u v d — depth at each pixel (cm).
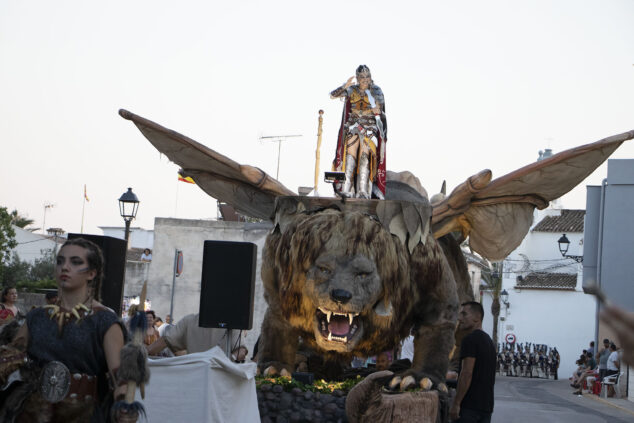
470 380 774
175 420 604
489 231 1005
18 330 431
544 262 5906
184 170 1009
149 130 955
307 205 838
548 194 998
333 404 771
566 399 2430
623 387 2456
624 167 2830
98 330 423
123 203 1623
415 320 859
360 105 968
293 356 875
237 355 895
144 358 407
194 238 2620
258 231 2589
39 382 416
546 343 5741
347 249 771
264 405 773
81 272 430
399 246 812
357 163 952
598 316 175
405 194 996
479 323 828
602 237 2839
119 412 395
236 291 772
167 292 2616
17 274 4362
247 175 955
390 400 739
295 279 793
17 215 6325
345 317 783
